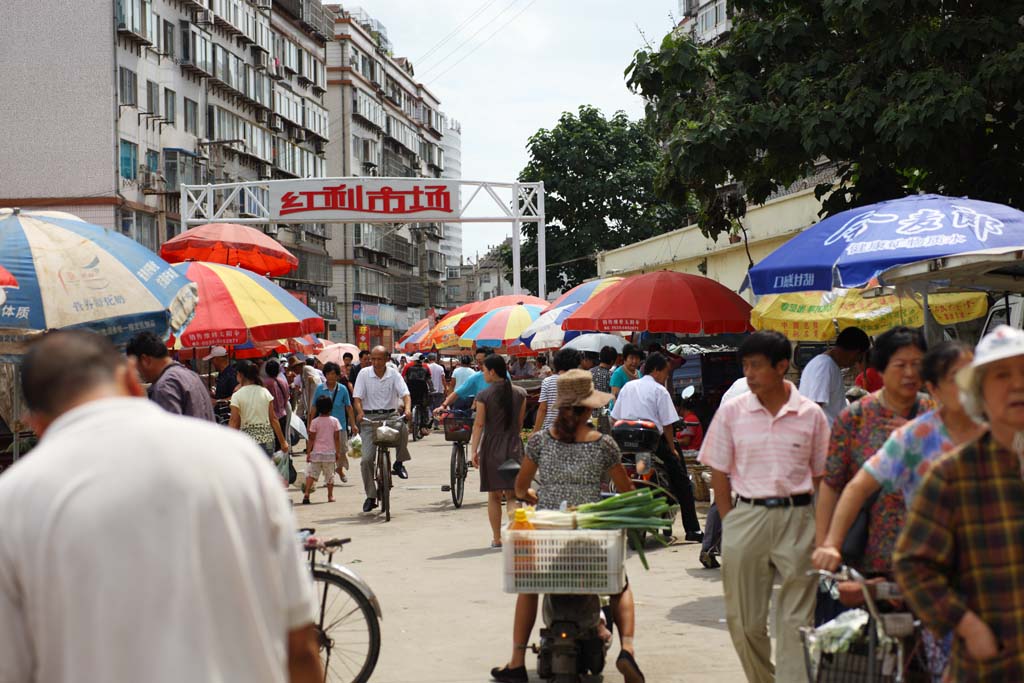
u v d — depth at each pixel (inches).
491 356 455.2
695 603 338.6
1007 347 128.9
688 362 673.6
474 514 564.4
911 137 509.7
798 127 567.5
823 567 178.2
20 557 97.6
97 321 339.3
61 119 1627.7
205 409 312.5
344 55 2957.7
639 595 352.2
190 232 636.1
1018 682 128.2
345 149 2955.2
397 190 1228.5
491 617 327.9
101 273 345.7
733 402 225.9
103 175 1624.0
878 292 393.7
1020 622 128.7
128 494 98.6
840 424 199.2
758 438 220.2
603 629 254.2
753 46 603.8
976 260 295.9
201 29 1907.0
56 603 97.0
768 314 478.0
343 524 538.0
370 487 575.8
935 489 133.2
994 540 130.4
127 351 312.3
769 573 221.1
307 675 113.1
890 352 195.2
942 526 132.7
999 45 527.5
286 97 2363.4
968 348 171.5
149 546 97.8
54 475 99.3
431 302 3983.8
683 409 541.3
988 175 553.3
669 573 387.2
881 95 535.5
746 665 225.9
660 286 530.0
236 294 501.7
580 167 1688.0
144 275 355.3
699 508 539.2
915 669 178.4
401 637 305.7
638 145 1708.9
